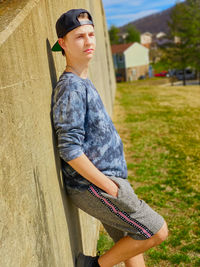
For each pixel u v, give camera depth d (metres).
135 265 1.84
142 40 88.38
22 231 1.11
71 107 1.48
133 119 9.84
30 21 1.43
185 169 5.04
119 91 20.23
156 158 5.76
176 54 35.53
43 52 1.63
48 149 1.55
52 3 1.98
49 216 1.46
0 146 0.99
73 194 1.76
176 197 4.06
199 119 9.21
